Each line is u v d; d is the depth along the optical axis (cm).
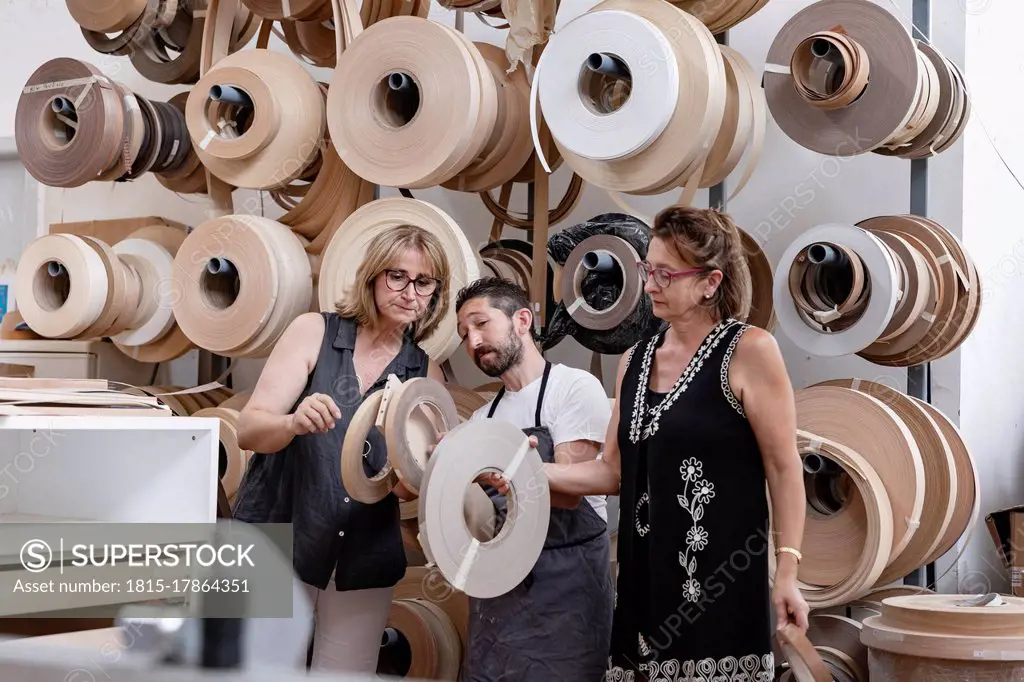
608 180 310
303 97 362
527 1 332
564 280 330
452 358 424
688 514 202
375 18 370
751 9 329
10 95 516
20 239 514
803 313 307
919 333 318
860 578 284
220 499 221
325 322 236
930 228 324
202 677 142
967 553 359
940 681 220
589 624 228
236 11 415
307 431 215
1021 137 393
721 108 295
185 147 408
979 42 362
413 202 324
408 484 214
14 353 434
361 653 234
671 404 206
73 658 150
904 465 288
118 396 193
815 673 194
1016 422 390
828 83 316
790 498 199
